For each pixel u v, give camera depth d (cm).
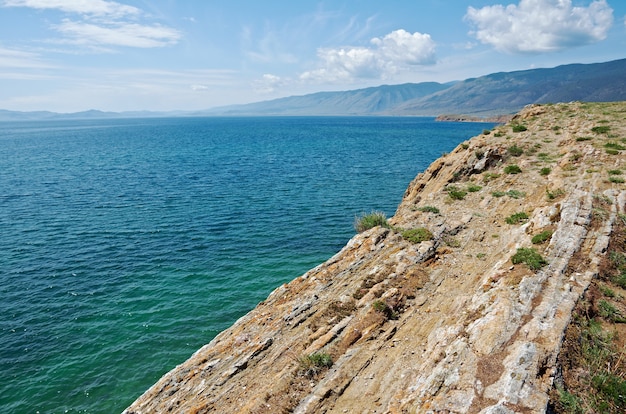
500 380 926
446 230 2086
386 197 5775
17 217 4922
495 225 2077
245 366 1530
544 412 831
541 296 1191
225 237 4269
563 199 1911
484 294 1323
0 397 2147
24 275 3422
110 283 3306
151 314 2875
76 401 2130
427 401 967
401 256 1856
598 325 1104
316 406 1157
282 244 4072
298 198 5766
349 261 2023
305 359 1339
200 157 10388
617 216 1580
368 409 1089
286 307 1847
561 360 967
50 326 2733
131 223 4712
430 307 1482
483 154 3209
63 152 11981
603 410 877
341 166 8519
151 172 8031
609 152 2484
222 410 1323
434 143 13500
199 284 3288
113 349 2516
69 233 4388
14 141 16900
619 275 1290
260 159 9825
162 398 1588
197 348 2527
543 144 3256
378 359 1284
